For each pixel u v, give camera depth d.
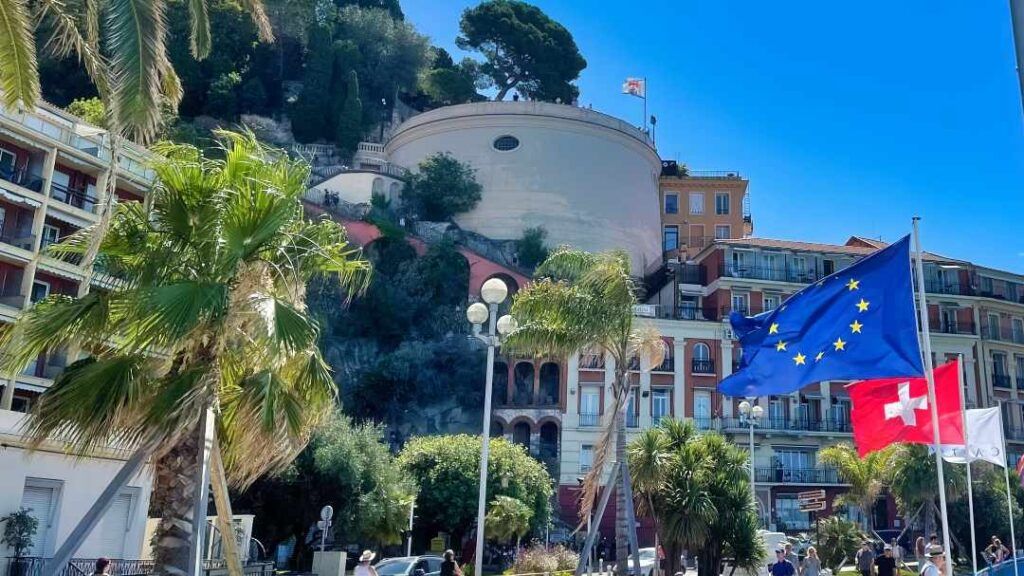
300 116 84.25
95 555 22.59
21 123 33.28
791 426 57.59
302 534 38.94
